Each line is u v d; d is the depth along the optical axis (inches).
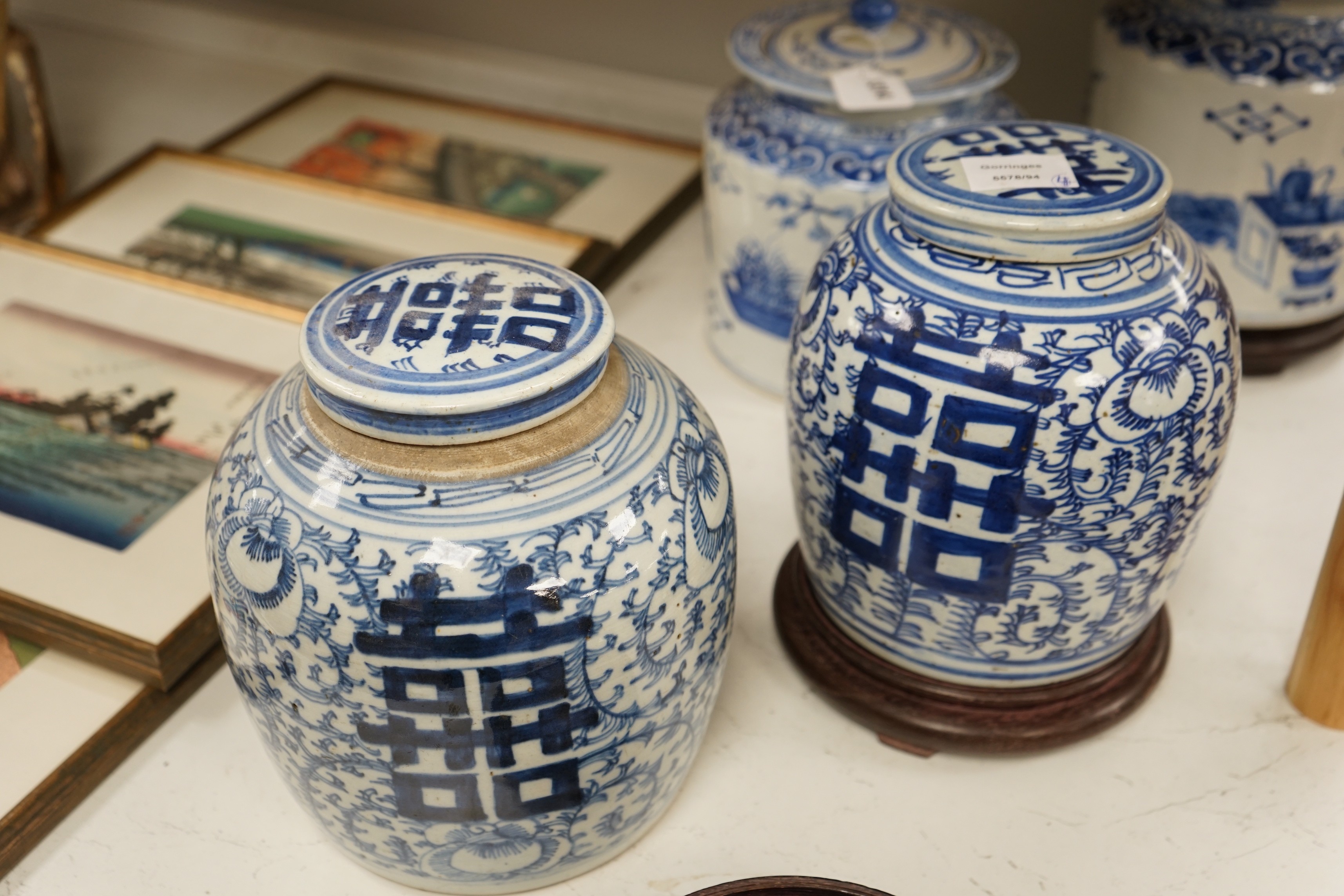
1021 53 60.5
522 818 28.8
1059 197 29.5
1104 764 36.1
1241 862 33.2
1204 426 30.5
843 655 36.9
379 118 68.1
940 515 31.2
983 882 32.8
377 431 26.0
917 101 41.8
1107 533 30.9
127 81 75.0
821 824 34.4
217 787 35.6
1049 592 32.0
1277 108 43.8
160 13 78.9
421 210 58.6
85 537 40.5
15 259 54.4
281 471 26.9
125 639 36.6
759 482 46.3
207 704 38.2
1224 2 44.9
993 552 31.2
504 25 71.5
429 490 25.8
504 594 25.5
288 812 34.9
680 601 27.6
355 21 75.4
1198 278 31.0
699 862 33.2
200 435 45.2
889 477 31.4
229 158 62.0
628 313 55.6
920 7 48.9
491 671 26.0
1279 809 34.6
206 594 38.4
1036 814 34.6
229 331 50.6
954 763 36.2
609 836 31.3
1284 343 49.4
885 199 34.6
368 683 26.3
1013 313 29.4
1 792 34.1
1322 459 46.7
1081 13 58.2
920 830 34.2
